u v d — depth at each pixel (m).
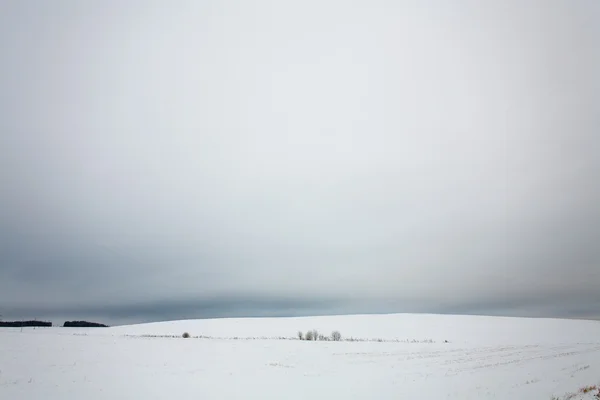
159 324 109.50
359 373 29.00
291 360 36.16
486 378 26.36
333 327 98.69
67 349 37.53
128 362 32.12
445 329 88.06
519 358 37.56
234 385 24.28
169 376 26.70
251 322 111.00
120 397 20.80
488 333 78.00
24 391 21.22
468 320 103.50
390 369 30.89
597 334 73.31
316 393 22.14
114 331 95.25
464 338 69.88
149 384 23.97
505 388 22.83
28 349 36.09
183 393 21.95
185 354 38.25
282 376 27.59
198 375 27.39
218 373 28.45
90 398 20.42
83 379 24.70
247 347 45.59
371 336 83.06
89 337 52.16
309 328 98.19
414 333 83.94
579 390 21.78
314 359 37.00
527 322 99.19
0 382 22.89
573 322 98.19
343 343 53.41
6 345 38.25
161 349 41.25
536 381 25.09
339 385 24.39
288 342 53.19
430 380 25.73
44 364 29.17
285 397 21.20
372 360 36.44
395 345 51.22
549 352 42.81
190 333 92.38
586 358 37.34
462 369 30.58
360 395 21.47
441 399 20.30
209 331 95.69
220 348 44.06
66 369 27.69
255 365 32.75
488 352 43.09
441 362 34.84
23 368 27.20
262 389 23.19
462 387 23.28
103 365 30.11
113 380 24.80
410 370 30.25
